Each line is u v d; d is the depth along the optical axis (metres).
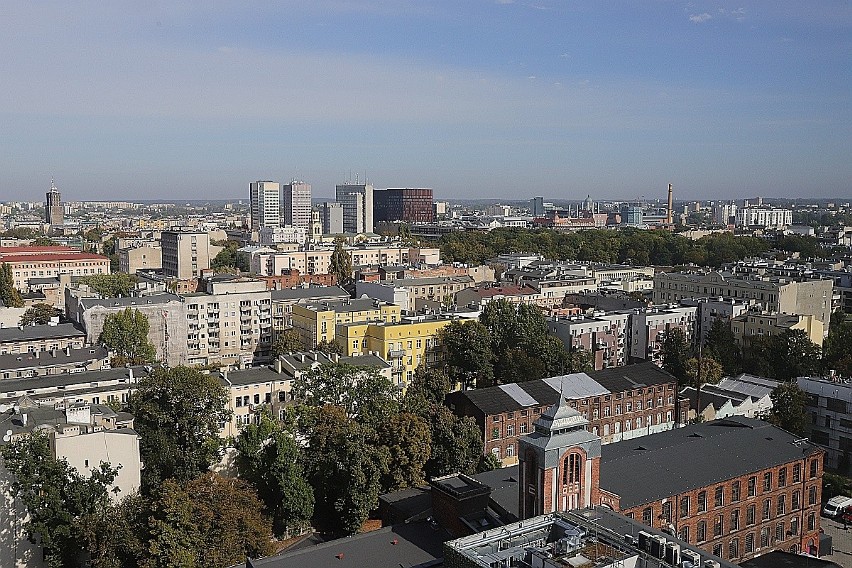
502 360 185.75
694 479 104.00
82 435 112.06
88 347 196.00
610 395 163.00
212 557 92.31
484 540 73.44
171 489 95.69
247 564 80.81
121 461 115.31
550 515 78.38
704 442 115.88
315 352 178.38
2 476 106.62
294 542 111.75
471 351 184.00
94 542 95.88
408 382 193.12
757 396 171.00
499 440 149.38
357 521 110.81
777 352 196.12
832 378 162.62
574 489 82.44
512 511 89.31
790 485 114.56
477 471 125.81
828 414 154.25
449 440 123.38
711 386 180.50
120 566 94.69
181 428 127.00
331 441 117.69
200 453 124.62
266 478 116.81
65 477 102.50
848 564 113.75
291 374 159.25
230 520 95.94
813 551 117.50
